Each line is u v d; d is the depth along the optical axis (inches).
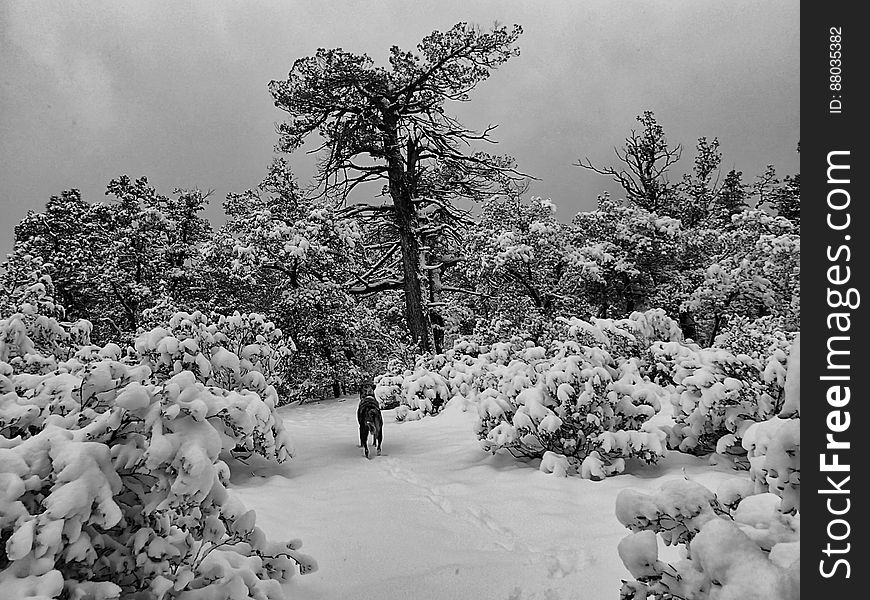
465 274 853.8
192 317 310.5
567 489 233.0
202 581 118.0
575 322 389.4
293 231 745.6
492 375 408.8
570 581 153.5
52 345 330.6
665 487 98.6
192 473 104.2
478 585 154.2
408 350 776.9
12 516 92.4
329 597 150.9
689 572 89.0
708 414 243.8
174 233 1002.1
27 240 909.8
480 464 290.0
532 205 810.2
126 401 108.0
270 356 350.6
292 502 237.1
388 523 207.9
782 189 1337.4
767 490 109.2
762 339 407.8
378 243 978.1
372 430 335.3
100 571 106.3
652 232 800.9
